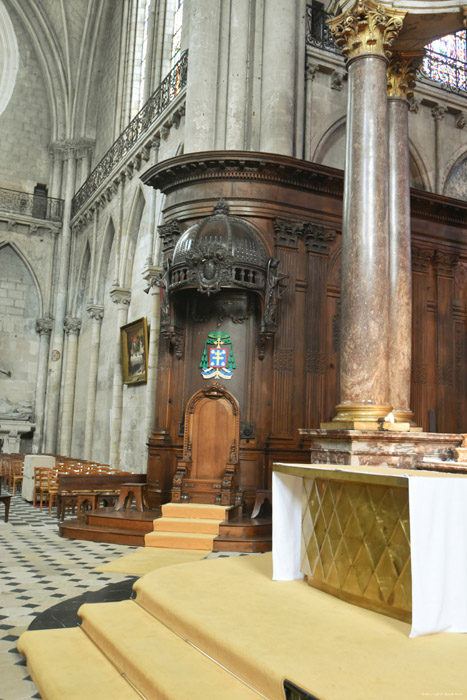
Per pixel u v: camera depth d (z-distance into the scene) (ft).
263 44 45.75
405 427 24.39
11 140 92.27
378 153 26.73
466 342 50.90
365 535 14.58
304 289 42.86
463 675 10.44
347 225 26.84
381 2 27.04
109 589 22.30
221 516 33.94
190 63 46.37
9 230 89.04
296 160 41.60
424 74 54.34
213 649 12.71
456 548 13.04
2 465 64.39
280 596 15.67
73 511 44.27
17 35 93.45
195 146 44.78
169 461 40.52
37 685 13.60
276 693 10.59
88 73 90.89
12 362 88.69
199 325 41.19
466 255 51.42
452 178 56.08
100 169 81.20
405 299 29.37
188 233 39.65
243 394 40.19
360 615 13.97
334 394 43.19
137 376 61.16
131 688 12.67
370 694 9.64
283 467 17.12
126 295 67.77
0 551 29.63
